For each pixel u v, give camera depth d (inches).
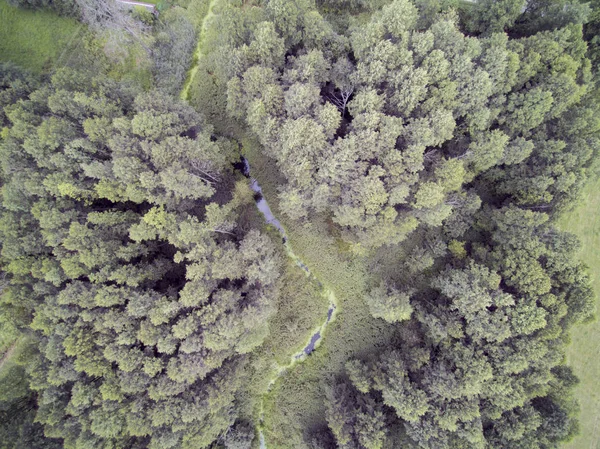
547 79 1588.3
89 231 1494.8
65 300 1433.3
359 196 1530.5
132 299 1473.9
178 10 2004.2
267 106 1556.3
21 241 1509.6
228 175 1952.5
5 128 1518.2
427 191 1453.0
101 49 1945.1
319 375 1900.8
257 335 1604.3
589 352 1904.5
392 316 1630.2
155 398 1467.8
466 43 1535.4
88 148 1509.6
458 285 1573.6
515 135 1665.8
